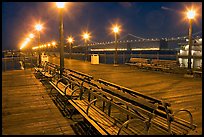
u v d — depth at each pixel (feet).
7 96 27.12
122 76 43.37
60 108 21.42
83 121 17.58
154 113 11.96
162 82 35.55
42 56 81.20
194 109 20.02
